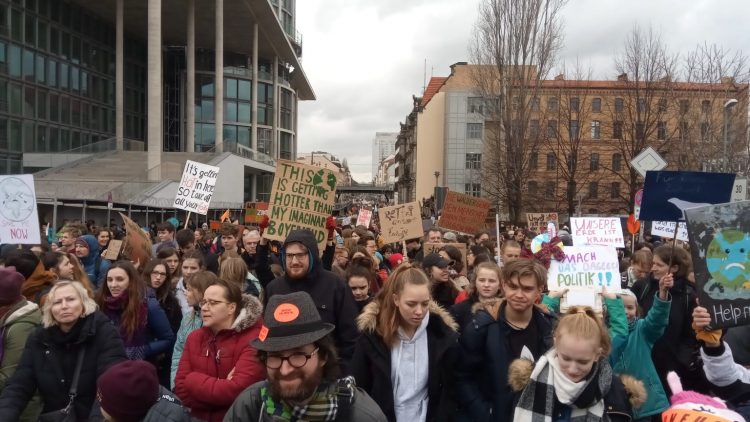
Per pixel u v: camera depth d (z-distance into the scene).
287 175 7.53
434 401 3.82
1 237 7.67
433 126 64.06
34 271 5.62
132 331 4.96
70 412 3.82
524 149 31.91
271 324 2.54
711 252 3.65
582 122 35.03
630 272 8.22
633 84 29.55
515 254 6.98
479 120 59.41
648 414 4.33
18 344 4.25
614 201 41.78
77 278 5.59
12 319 4.28
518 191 31.78
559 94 34.38
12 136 35.03
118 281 4.97
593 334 3.05
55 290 3.87
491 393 3.88
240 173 41.72
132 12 43.88
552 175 40.09
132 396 2.79
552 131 37.72
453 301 5.98
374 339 3.75
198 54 54.66
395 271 3.73
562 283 4.81
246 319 3.97
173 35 51.94
